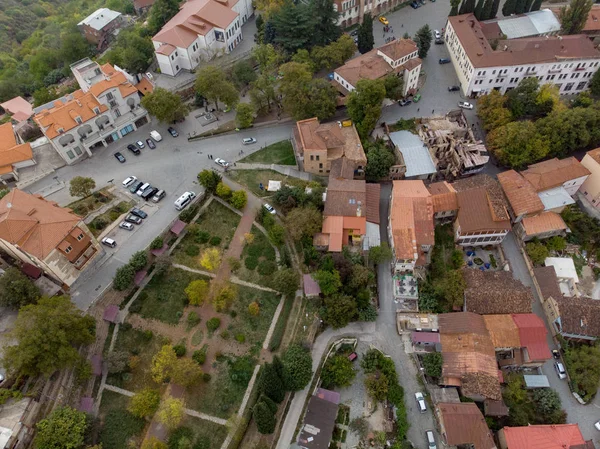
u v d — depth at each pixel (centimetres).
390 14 15238
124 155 10719
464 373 7656
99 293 7856
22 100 13362
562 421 7612
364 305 8381
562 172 9912
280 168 10606
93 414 6888
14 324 6756
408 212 9281
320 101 10938
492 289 8538
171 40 12306
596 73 11806
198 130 11400
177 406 6575
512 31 13512
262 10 14125
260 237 9150
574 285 9062
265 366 6900
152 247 8444
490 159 11219
